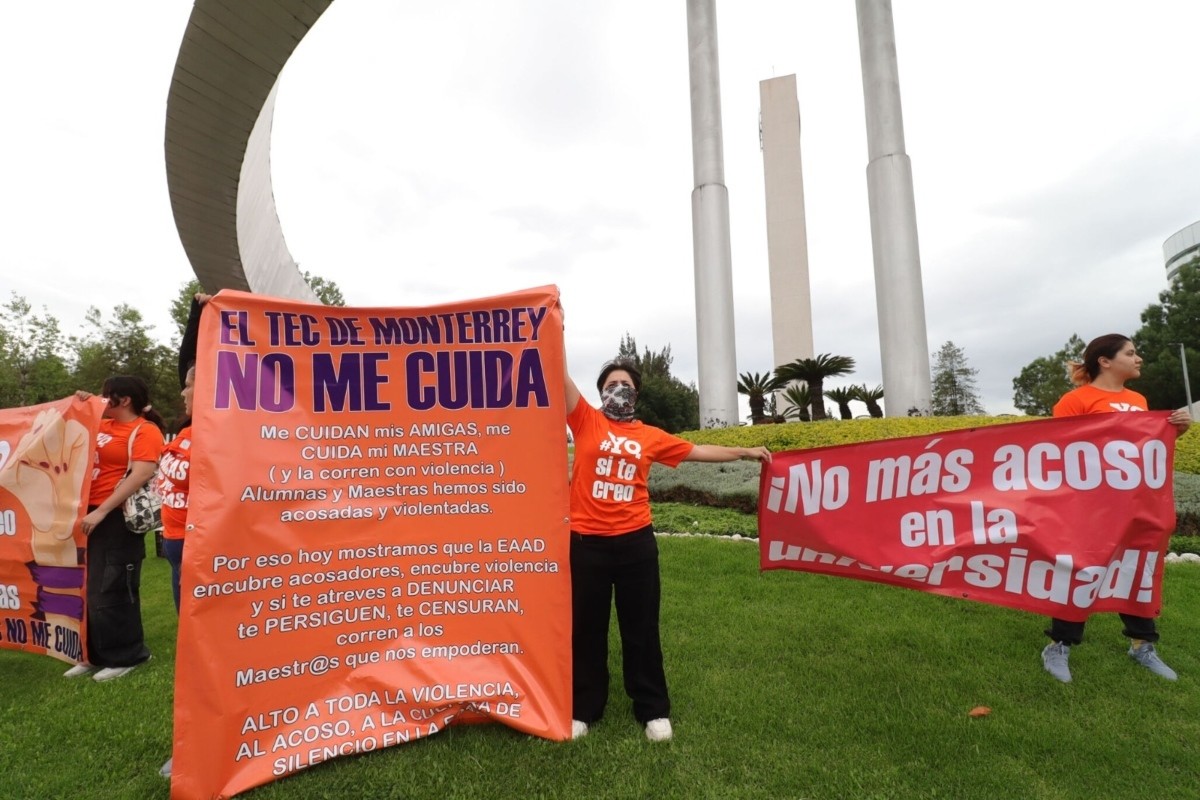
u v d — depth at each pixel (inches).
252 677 104.5
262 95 400.8
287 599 108.3
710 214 753.6
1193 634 163.3
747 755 110.3
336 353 115.7
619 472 119.7
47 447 151.7
